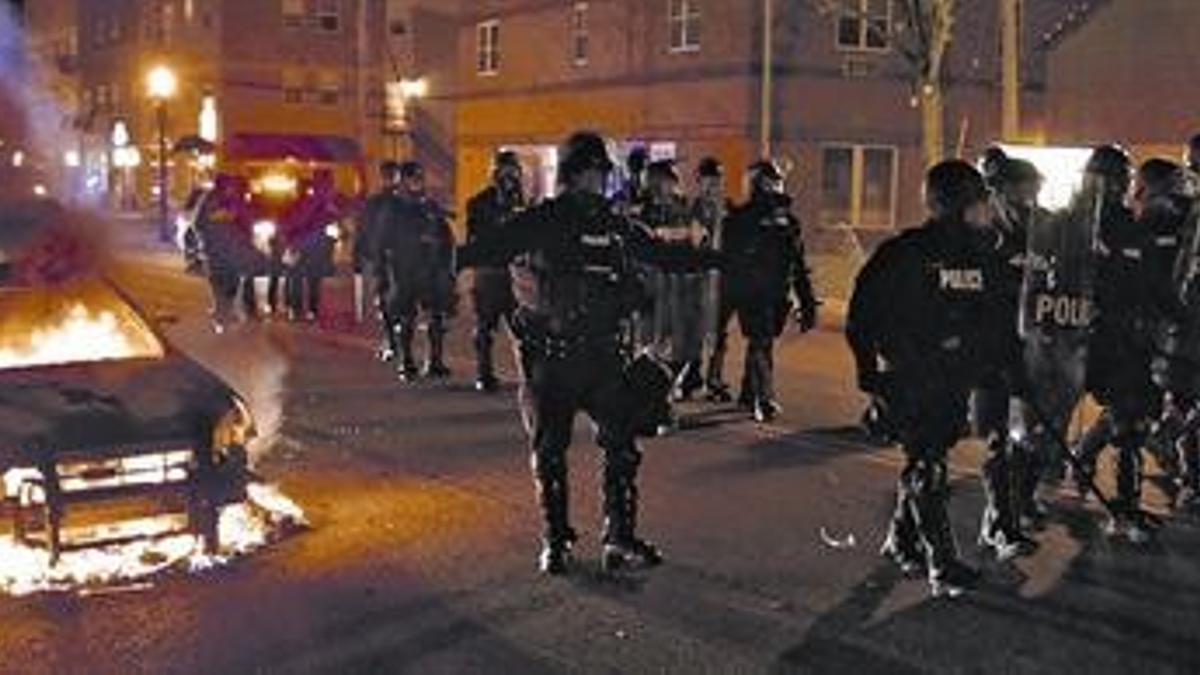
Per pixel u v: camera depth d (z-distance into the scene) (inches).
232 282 706.2
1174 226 314.5
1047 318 291.3
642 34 1326.3
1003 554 282.8
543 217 267.3
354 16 2166.6
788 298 446.3
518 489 347.3
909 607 254.2
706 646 233.8
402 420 444.5
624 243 272.4
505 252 266.7
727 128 1222.3
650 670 222.7
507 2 1551.4
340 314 770.8
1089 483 303.3
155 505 271.6
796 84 1210.6
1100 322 292.8
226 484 278.7
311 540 299.3
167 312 780.0
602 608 253.9
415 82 2068.2
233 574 274.4
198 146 1812.3
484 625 244.8
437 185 2048.5
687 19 1268.5
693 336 463.8
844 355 629.6
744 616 249.4
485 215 446.6
